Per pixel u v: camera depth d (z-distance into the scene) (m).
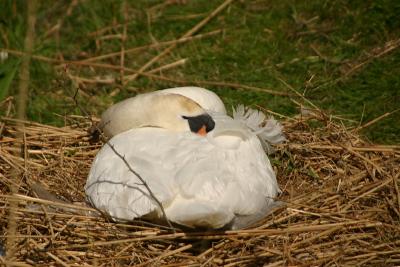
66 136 11.46
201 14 15.40
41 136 11.36
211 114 10.23
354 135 11.21
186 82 13.52
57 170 10.55
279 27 14.73
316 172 10.60
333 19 14.69
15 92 13.37
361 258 8.88
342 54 13.85
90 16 15.45
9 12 14.73
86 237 9.09
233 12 15.37
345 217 9.39
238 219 8.90
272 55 14.14
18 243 9.05
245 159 9.13
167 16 15.44
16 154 10.98
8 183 10.14
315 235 9.05
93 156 10.98
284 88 13.23
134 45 14.81
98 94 13.52
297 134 11.24
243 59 14.11
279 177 10.55
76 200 9.84
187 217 8.37
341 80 13.20
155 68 14.19
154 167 8.80
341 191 9.82
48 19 15.50
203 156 8.86
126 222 8.98
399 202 9.54
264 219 9.23
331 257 8.79
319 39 14.37
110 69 14.22
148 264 8.72
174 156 8.89
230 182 8.65
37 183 10.09
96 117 12.34
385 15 14.41
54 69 14.12
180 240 8.99
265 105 12.73
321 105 12.70
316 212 9.46
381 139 11.78
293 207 9.48
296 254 8.91
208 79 13.70
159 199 8.48
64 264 8.69
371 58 13.52
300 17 14.81
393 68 13.31
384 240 9.12
